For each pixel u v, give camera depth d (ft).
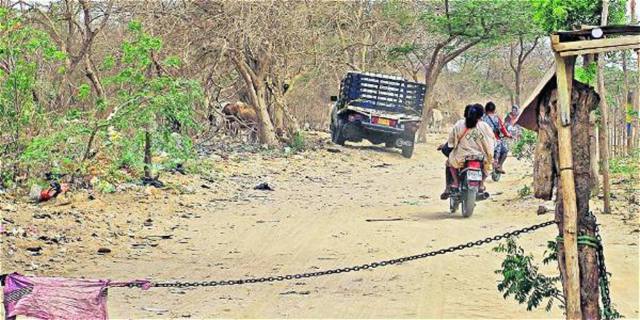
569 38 45.78
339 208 128.98
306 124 337.31
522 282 54.08
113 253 90.89
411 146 238.68
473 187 114.73
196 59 217.77
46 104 142.51
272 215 120.26
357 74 245.04
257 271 81.87
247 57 229.45
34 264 83.71
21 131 126.82
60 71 144.77
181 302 68.64
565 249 45.93
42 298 49.80
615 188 121.39
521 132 196.65
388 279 76.89
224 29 208.74
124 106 128.26
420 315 64.23
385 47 301.43
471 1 268.21
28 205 111.86
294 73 254.68
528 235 99.04
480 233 102.32
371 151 245.45
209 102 229.25
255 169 181.68
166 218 113.70
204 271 81.97
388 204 134.72
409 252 90.68
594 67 101.55
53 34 180.45
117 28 207.62
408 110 243.81
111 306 66.95
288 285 74.90
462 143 116.06
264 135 233.35
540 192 49.24
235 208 126.31
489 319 62.90
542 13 106.42
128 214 113.29
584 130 47.34
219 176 161.27
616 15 106.01
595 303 47.11
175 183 140.36
